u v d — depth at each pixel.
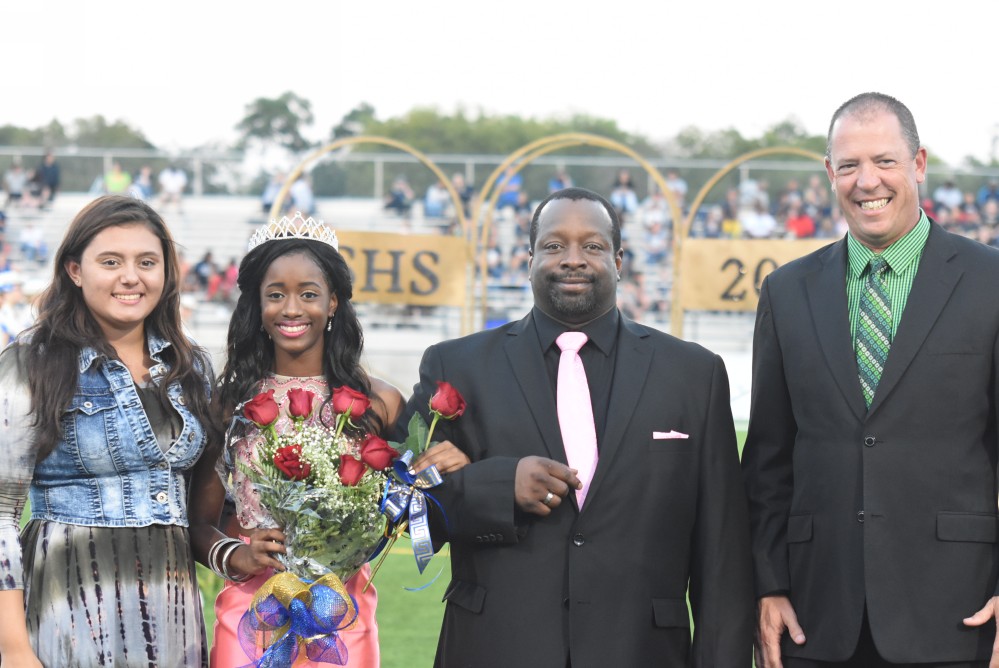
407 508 3.34
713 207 21.89
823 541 3.46
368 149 45.19
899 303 3.47
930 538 3.35
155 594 3.29
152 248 3.36
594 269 3.51
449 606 3.56
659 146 47.00
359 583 3.79
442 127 45.84
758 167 21.91
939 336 3.38
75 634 3.20
